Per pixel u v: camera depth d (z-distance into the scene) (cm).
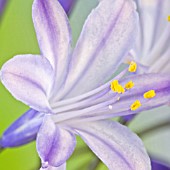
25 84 18
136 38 21
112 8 20
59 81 20
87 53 20
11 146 19
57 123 20
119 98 20
